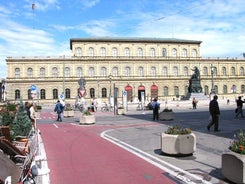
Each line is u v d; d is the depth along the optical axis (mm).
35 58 98312
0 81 101000
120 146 15484
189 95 77000
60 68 100562
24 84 97625
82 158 12703
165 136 12766
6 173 6391
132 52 109188
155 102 31406
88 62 102938
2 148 8641
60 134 20812
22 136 14945
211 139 17203
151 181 9344
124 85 105375
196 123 26609
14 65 97125
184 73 111750
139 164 11523
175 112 44656
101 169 10875
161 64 109438
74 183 9273
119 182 9289
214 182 9125
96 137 19016
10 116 19547
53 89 100000
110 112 50031
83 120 27828
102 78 103375
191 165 11273
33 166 9055
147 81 107438
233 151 9055
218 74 115812
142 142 16750
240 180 8523
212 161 11836
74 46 104812
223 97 115875
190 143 12578
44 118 38094
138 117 35969
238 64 119000
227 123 26125
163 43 112125
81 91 33281
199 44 116375
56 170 10812
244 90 120188
